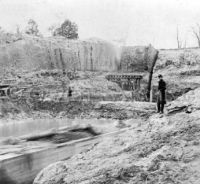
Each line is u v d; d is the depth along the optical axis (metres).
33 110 20.88
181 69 27.02
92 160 7.33
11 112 19.09
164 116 9.92
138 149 7.41
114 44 28.55
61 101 22.52
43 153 8.73
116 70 28.34
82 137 12.47
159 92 11.52
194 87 25.06
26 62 24.86
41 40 26.55
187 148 6.68
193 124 8.06
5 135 12.41
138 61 28.30
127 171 6.06
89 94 24.08
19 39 25.31
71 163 7.36
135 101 24.70
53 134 13.09
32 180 7.57
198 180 5.21
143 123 10.03
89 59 27.91
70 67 26.95
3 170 7.23
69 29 27.42
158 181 5.47
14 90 22.11
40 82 24.00
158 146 7.30
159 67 27.92
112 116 20.64
